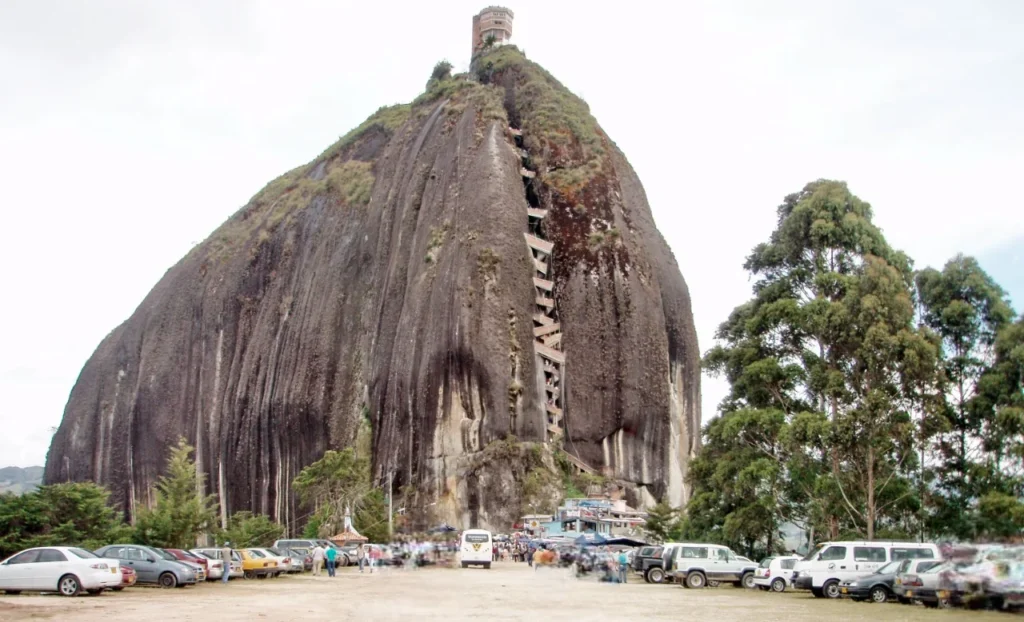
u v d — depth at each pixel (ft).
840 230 188.55
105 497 207.31
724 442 189.88
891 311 172.55
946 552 123.44
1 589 121.19
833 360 180.75
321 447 439.63
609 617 100.17
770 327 190.08
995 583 114.83
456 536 295.07
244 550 182.09
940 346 173.88
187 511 222.28
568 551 216.95
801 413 173.06
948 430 167.73
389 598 124.98
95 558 123.13
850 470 172.55
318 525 338.13
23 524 190.70
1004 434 162.61
